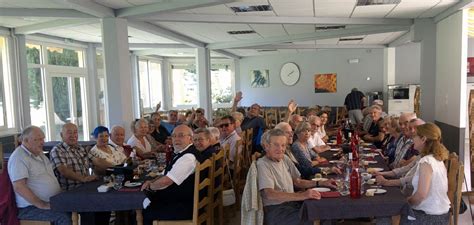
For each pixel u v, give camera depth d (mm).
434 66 6422
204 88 9453
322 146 4668
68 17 5281
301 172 3305
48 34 7371
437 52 6324
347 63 11344
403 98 9438
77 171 3324
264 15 6152
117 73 5309
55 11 5250
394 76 10469
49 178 3008
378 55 10891
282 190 2586
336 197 2430
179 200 2902
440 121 6125
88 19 5406
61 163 3199
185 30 7562
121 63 5332
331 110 10641
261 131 5730
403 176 3037
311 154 3957
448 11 5645
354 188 2418
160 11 5008
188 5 4797
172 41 9016
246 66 13047
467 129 5246
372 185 2779
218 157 3219
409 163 3242
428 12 5961
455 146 5406
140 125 4613
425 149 2605
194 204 2758
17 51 6531
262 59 12703
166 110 12484
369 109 6410
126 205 2691
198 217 2830
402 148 3752
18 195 2924
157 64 12406
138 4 5055
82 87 8656
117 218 3459
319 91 11836
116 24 5281
